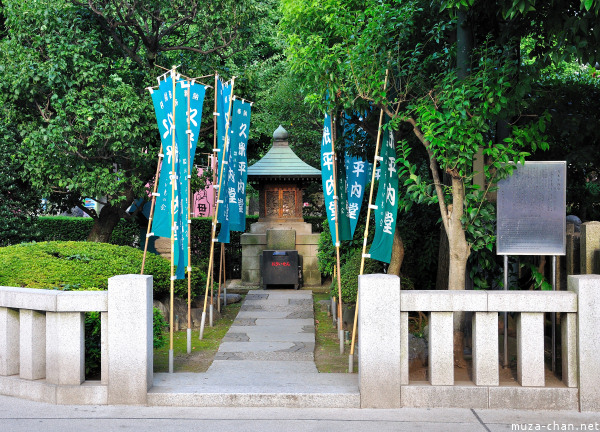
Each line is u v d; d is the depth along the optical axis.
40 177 8.96
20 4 8.73
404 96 6.36
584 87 7.62
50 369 5.02
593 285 4.70
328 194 7.06
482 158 6.28
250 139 14.22
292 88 14.22
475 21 6.47
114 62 10.23
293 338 7.55
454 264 5.82
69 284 6.05
